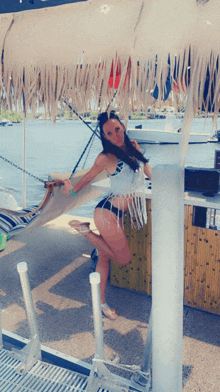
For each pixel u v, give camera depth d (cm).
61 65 128
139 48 116
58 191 265
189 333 259
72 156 1812
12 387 196
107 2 121
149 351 200
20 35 133
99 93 127
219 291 275
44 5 130
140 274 314
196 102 116
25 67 134
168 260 147
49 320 278
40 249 421
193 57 111
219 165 283
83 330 264
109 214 260
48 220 301
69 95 133
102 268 277
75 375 204
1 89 145
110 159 252
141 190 265
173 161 144
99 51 121
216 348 243
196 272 282
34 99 140
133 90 123
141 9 117
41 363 216
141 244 304
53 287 332
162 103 127
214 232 264
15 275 357
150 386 200
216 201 244
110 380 194
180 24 111
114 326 269
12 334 254
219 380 212
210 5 107
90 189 312
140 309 293
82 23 124
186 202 254
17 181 1084
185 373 219
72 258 396
